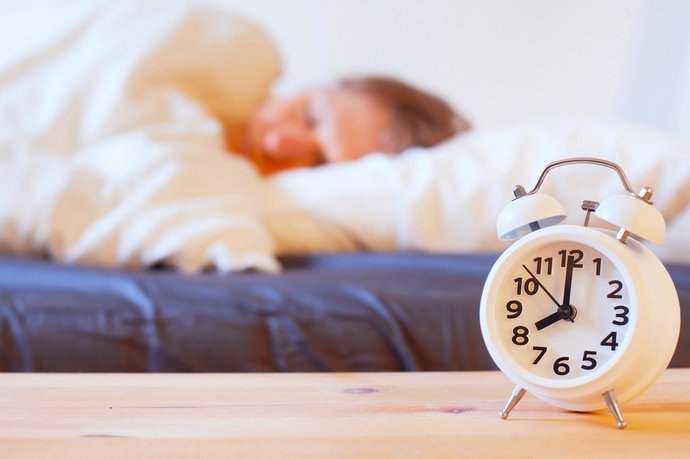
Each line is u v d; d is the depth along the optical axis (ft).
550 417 1.26
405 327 2.13
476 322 2.15
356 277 2.73
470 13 6.13
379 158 3.77
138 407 1.28
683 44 5.74
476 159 3.51
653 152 3.09
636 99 5.94
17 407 1.27
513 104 6.18
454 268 2.97
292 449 1.08
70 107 4.18
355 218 3.49
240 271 3.02
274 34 6.34
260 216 3.59
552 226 1.27
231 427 1.18
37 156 3.75
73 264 3.09
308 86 6.01
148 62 4.32
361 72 6.30
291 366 2.04
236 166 3.80
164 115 4.21
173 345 2.04
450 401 1.35
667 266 2.80
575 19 5.98
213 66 4.57
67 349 2.02
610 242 1.22
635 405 1.33
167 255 3.04
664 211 3.08
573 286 1.27
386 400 1.35
